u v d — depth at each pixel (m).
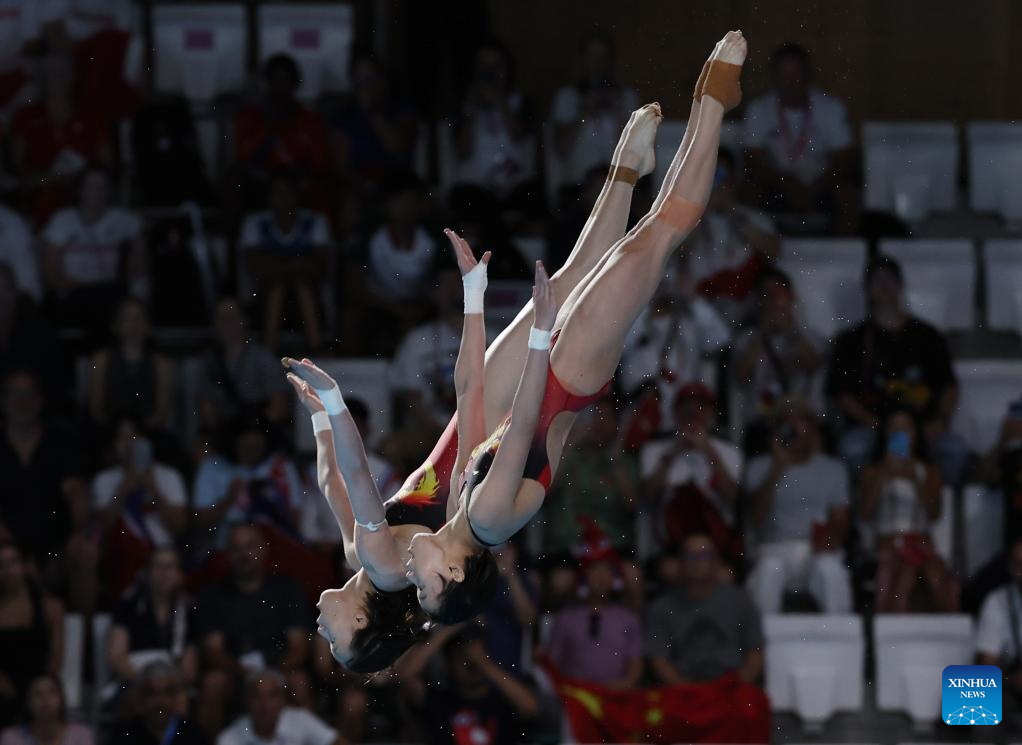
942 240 27.12
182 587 21.97
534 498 11.75
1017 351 27.00
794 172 27.05
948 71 28.44
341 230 26.19
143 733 20.53
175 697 20.66
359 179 26.69
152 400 24.39
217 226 26.67
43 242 25.86
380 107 27.25
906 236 27.28
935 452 24.19
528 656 21.83
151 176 26.50
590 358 12.12
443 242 25.72
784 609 22.75
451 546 11.75
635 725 20.77
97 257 25.89
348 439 11.55
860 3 28.23
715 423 24.05
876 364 24.45
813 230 27.05
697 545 21.64
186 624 21.67
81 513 23.28
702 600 21.67
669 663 21.52
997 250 27.34
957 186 28.67
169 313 25.84
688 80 28.08
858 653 22.38
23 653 21.45
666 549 22.66
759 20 28.12
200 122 27.95
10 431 23.47
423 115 28.48
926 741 22.14
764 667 22.12
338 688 21.48
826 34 28.25
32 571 22.02
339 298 25.89
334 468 12.65
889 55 28.33
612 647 21.42
